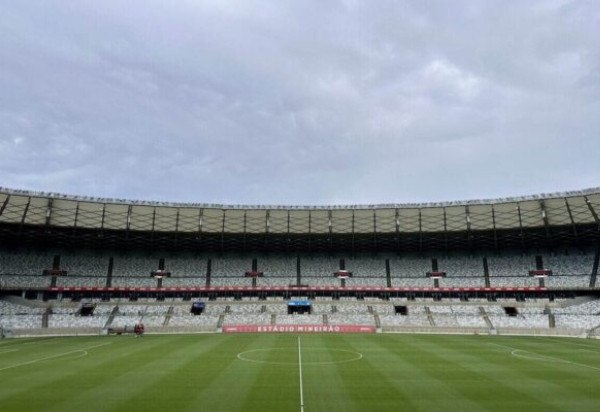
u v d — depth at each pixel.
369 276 89.81
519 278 84.25
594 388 28.33
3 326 69.31
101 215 79.75
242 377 31.58
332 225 86.56
